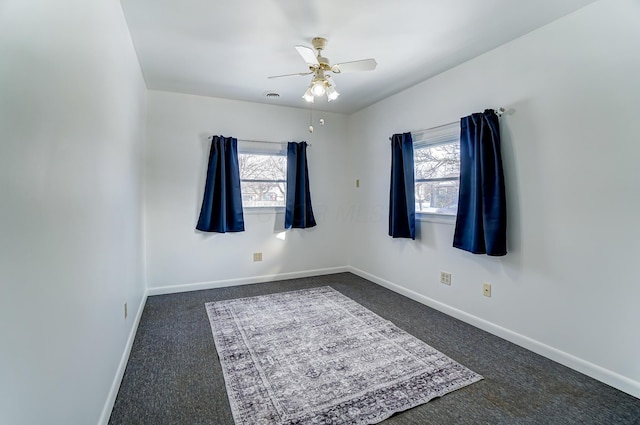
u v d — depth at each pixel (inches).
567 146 84.7
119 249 80.0
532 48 92.1
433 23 88.0
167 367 84.0
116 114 76.4
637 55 71.7
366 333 104.7
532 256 93.4
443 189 126.3
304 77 127.3
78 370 48.8
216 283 156.5
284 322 113.4
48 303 38.8
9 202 30.5
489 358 89.1
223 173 152.0
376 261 164.7
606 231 77.6
